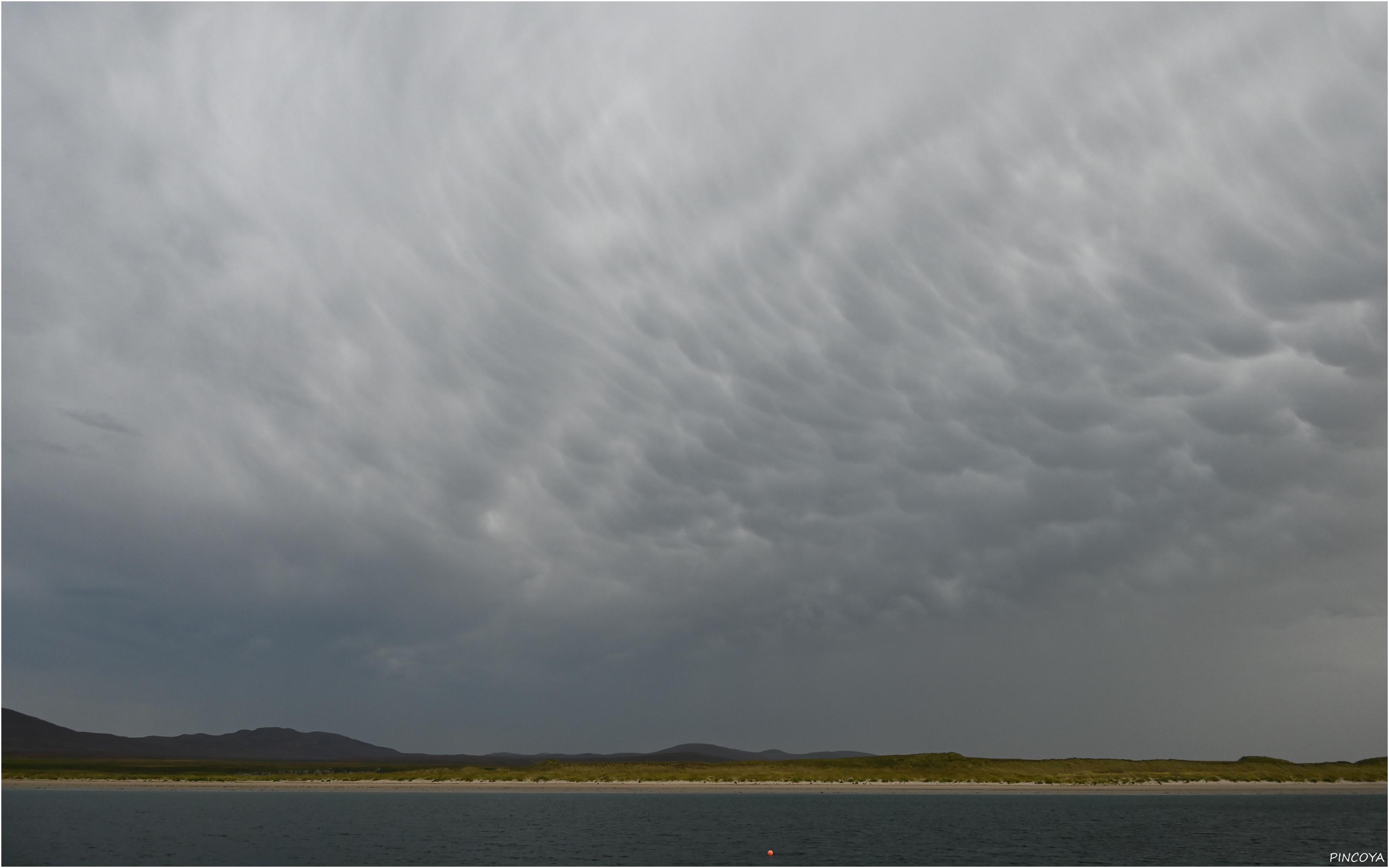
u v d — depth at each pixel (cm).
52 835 9938
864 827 11531
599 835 10394
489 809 14025
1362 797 18700
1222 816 13388
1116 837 10525
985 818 12938
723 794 18700
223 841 9575
